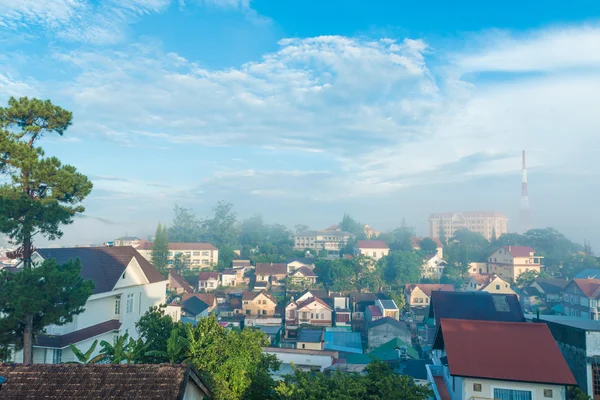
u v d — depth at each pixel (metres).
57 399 11.38
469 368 18.03
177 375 12.01
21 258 20.00
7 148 18.89
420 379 29.95
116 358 19.02
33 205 18.45
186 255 113.19
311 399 15.84
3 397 11.48
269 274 97.62
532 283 89.50
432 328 49.19
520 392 17.61
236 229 155.75
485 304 28.36
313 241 140.12
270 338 54.94
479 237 141.12
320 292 81.50
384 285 91.94
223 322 63.88
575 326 22.11
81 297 19.39
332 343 53.06
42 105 20.11
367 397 16.23
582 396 17.67
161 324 23.33
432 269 106.50
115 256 29.84
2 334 18.03
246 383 19.25
